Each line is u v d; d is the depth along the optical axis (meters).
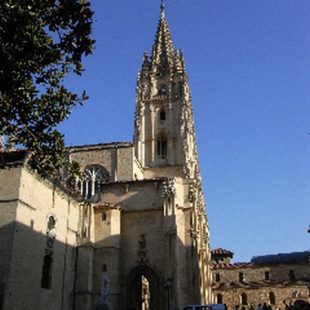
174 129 87.75
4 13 18.92
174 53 97.44
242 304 92.56
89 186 70.38
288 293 90.75
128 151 71.62
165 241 53.16
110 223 54.75
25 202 42.78
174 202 54.88
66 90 22.33
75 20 20.47
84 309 49.69
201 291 59.16
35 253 43.84
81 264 52.09
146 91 92.62
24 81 20.70
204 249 67.50
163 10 106.50
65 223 51.19
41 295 44.06
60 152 23.31
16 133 22.47
